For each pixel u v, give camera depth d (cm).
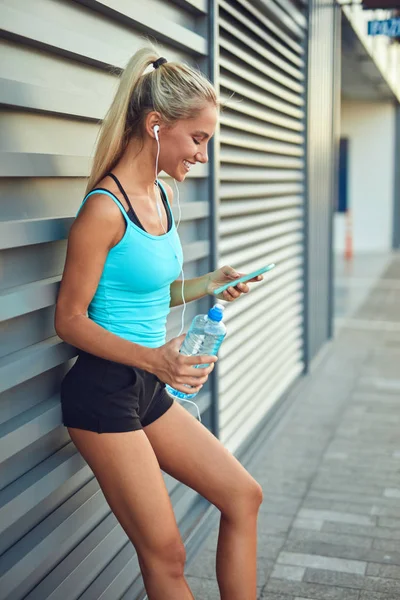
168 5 300
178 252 211
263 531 340
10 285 201
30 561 208
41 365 212
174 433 217
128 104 200
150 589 203
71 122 229
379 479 399
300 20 535
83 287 189
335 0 666
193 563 310
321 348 685
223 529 220
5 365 195
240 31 402
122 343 189
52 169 212
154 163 203
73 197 232
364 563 310
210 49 334
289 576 300
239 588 217
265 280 487
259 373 478
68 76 226
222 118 373
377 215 1636
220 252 391
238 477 217
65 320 190
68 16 224
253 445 436
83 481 250
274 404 509
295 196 570
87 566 249
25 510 205
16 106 195
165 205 215
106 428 196
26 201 205
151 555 201
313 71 586
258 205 464
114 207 189
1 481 202
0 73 192
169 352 187
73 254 188
